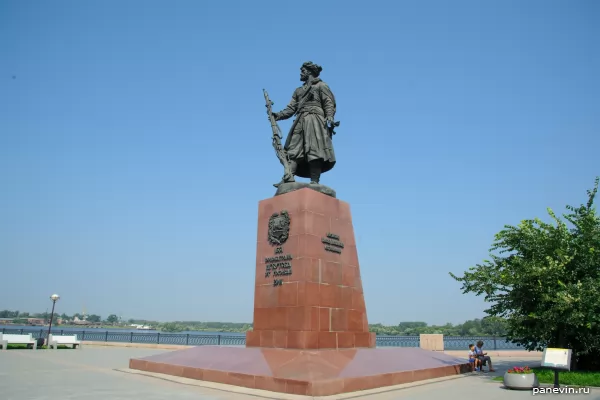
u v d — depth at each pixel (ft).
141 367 52.49
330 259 51.93
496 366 64.95
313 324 47.85
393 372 43.32
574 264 52.16
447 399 35.68
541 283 50.93
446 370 51.21
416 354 54.44
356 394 37.01
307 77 62.54
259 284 53.11
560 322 49.83
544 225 54.85
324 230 52.34
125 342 120.57
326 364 41.06
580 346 53.52
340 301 51.62
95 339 131.44
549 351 40.45
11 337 91.56
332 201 54.65
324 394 35.86
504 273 52.37
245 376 40.16
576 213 55.98
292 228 51.70
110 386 40.81
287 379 37.06
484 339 102.12
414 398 35.91
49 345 98.12
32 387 39.96
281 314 49.70
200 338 114.83
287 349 46.80
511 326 53.36
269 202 55.52
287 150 60.13
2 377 46.68
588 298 47.34
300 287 48.85
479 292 54.19
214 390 38.50
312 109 59.93
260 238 55.06
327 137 59.31
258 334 50.96
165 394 36.45
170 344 113.29
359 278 55.31
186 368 46.42
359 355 46.44
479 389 41.22
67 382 43.27
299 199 52.08
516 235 55.47
